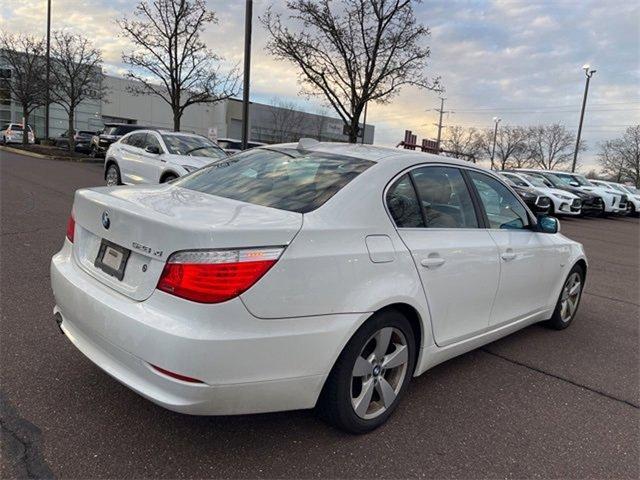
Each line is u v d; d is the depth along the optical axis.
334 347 2.68
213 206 2.87
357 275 2.77
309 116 59.12
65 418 2.94
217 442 2.84
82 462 2.59
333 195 2.96
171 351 2.34
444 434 3.12
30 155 26.59
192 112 61.97
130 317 2.49
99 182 15.46
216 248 2.38
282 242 2.53
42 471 2.50
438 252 3.27
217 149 12.09
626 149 74.75
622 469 2.92
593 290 7.36
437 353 3.45
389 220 3.08
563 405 3.63
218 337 2.34
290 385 2.59
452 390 3.72
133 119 58.00
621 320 5.85
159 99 59.56
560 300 5.09
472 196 3.84
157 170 10.84
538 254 4.38
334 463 2.74
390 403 3.14
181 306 2.39
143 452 2.70
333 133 61.66
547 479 2.78
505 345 4.74
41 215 9.00
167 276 2.44
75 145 31.22
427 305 3.21
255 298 2.41
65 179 15.61
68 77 31.11
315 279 2.59
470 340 3.77
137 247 2.59
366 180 3.11
